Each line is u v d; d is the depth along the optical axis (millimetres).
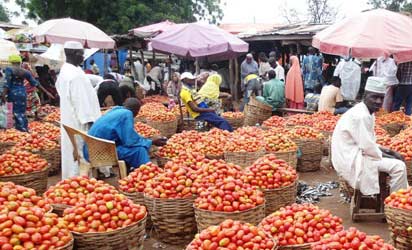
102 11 24078
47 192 4531
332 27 8883
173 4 26547
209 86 10773
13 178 5715
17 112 9672
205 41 11883
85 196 4312
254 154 6492
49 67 16562
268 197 4820
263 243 3312
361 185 5184
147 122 10328
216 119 9430
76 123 6363
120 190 5031
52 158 7637
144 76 18094
